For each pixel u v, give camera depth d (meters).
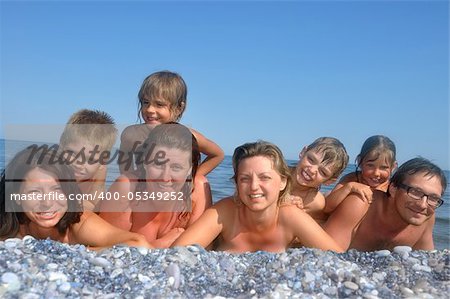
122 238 2.19
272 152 2.22
